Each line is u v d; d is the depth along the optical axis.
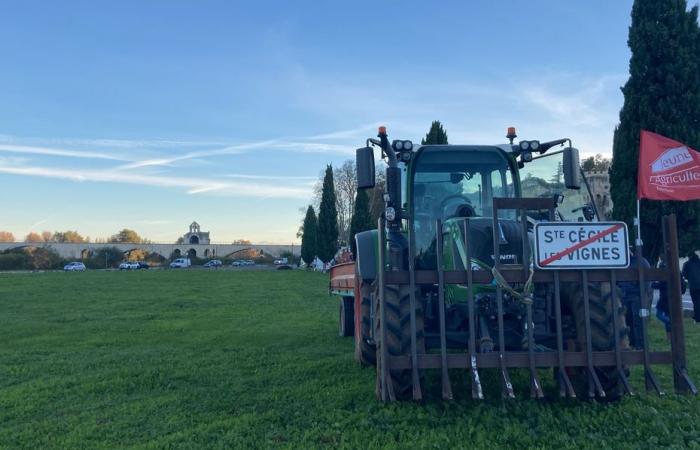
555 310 5.75
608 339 5.73
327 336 12.01
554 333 6.02
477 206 7.01
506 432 4.98
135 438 5.38
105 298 22.44
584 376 5.91
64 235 129.38
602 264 5.56
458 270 5.74
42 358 9.83
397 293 5.88
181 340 11.78
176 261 80.38
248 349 10.28
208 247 100.81
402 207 6.95
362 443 4.92
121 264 74.62
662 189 7.96
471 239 6.08
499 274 5.59
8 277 37.53
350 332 11.66
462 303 6.02
